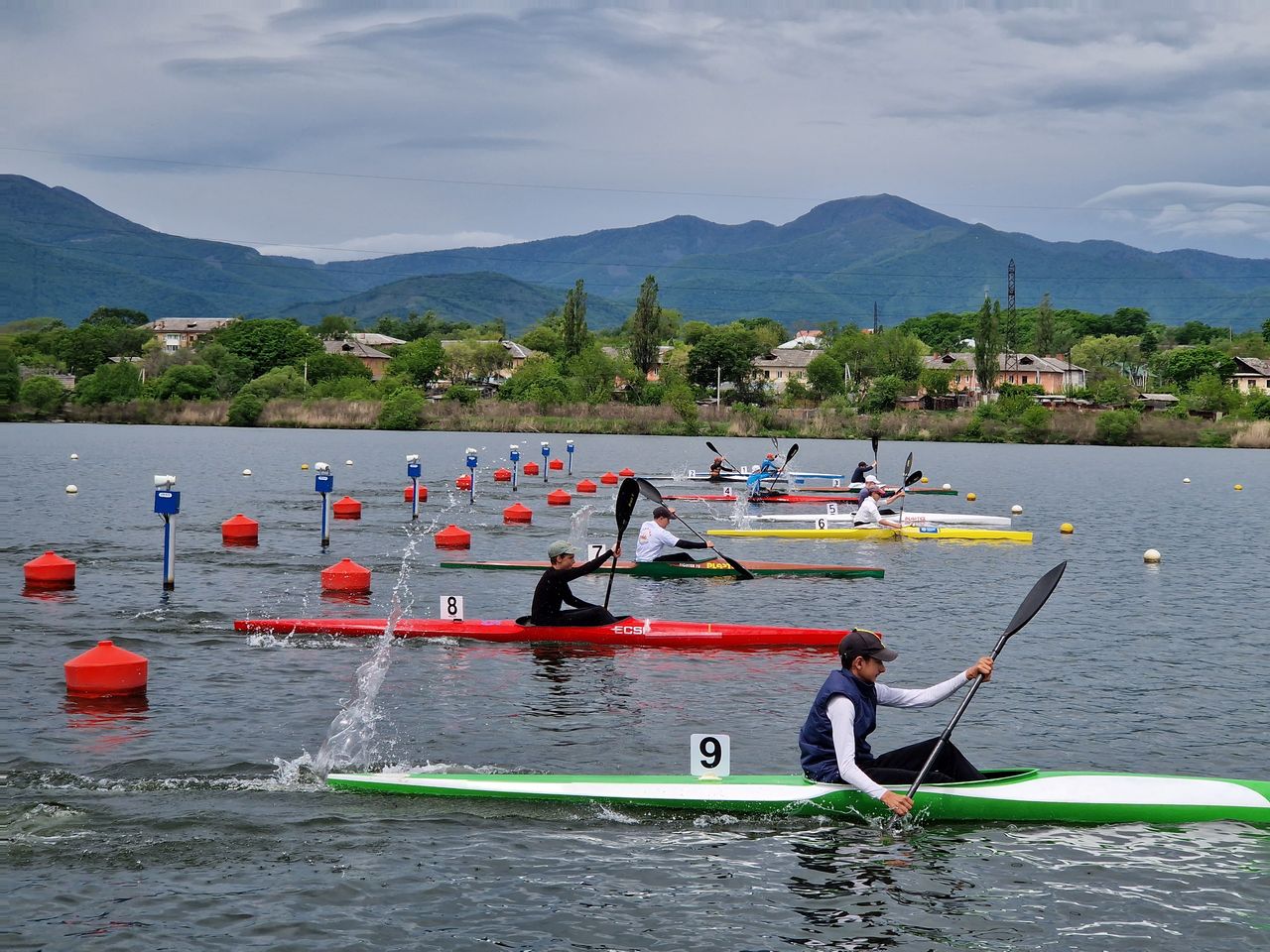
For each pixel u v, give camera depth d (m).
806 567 24.17
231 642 16.28
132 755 11.23
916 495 48.97
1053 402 139.00
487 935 7.89
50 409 114.94
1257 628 18.88
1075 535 33.84
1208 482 59.69
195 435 90.75
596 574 23.75
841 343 163.38
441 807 10.11
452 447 78.00
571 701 13.50
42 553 24.61
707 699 13.68
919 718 13.16
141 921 7.96
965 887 8.73
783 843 9.48
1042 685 14.72
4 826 9.52
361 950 7.66
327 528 26.62
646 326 139.88
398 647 16.20
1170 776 10.41
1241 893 8.66
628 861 9.09
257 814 9.87
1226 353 199.62
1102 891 8.68
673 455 75.69
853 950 7.77
